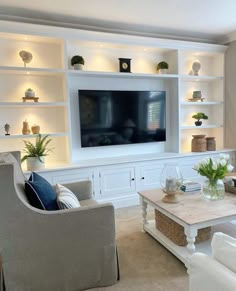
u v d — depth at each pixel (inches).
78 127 140.8
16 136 117.6
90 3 108.5
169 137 163.0
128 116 146.9
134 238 97.3
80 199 95.0
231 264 35.6
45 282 64.9
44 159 126.6
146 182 140.9
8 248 61.3
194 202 85.8
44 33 118.6
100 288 68.7
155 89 157.3
